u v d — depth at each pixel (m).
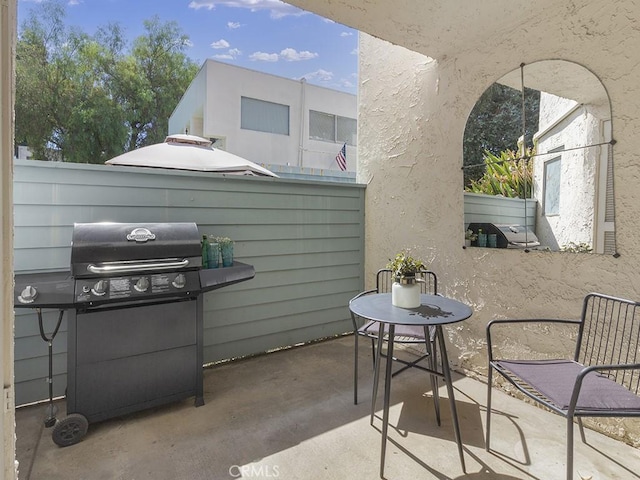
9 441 0.73
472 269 2.80
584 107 2.09
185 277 2.26
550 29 2.24
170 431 2.11
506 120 2.52
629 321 1.92
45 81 13.42
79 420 1.98
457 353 2.95
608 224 2.01
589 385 1.58
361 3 2.20
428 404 2.43
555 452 1.90
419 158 3.27
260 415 2.29
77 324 2.00
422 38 2.65
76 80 14.10
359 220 4.00
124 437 2.05
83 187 2.52
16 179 2.33
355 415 2.29
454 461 1.84
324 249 3.77
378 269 3.82
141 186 2.73
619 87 1.94
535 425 2.16
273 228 3.42
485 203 2.69
